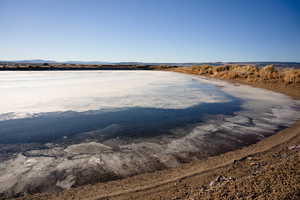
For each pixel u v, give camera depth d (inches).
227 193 85.1
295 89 462.9
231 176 108.6
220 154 151.1
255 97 399.5
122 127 214.7
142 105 321.7
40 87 541.3
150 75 1147.9
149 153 153.9
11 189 110.5
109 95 412.8
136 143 173.2
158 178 117.6
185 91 476.1
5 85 587.5
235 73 816.3
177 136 189.6
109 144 171.0
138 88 527.8
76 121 236.1
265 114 269.1
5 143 172.6
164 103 338.0
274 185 83.2
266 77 655.1
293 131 197.2
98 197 100.7
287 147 152.9
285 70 698.8
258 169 110.3
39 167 133.4
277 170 97.3
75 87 543.8
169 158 145.6
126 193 102.5
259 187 84.1
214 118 249.4
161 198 94.3
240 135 191.6
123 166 134.4
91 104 327.3
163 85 601.9
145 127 214.8
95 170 129.5
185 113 273.3
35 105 319.3
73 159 144.4
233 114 269.1
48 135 191.3
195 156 148.6
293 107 311.3
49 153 154.1
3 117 251.9
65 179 119.7
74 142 175.3
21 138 183.9
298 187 78.4
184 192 97.7
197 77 962.1
